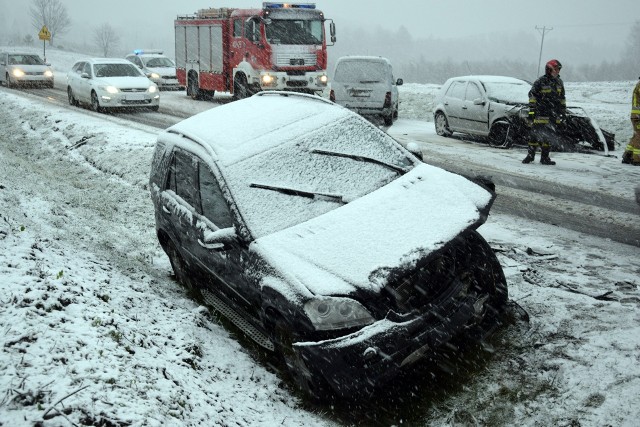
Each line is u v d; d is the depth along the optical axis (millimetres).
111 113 19344
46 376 3359
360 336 3865
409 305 4180
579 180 10180
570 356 4324
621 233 7203
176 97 26234
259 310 4613
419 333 3998
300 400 4297
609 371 4059
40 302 4191
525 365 4367
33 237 5781
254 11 19953
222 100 24594
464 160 12039
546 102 11273
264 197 4891
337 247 4340
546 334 4664
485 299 4609
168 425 3293
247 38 20109
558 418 3756
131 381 3580
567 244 6762
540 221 7805
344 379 3840
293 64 19703
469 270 4746
